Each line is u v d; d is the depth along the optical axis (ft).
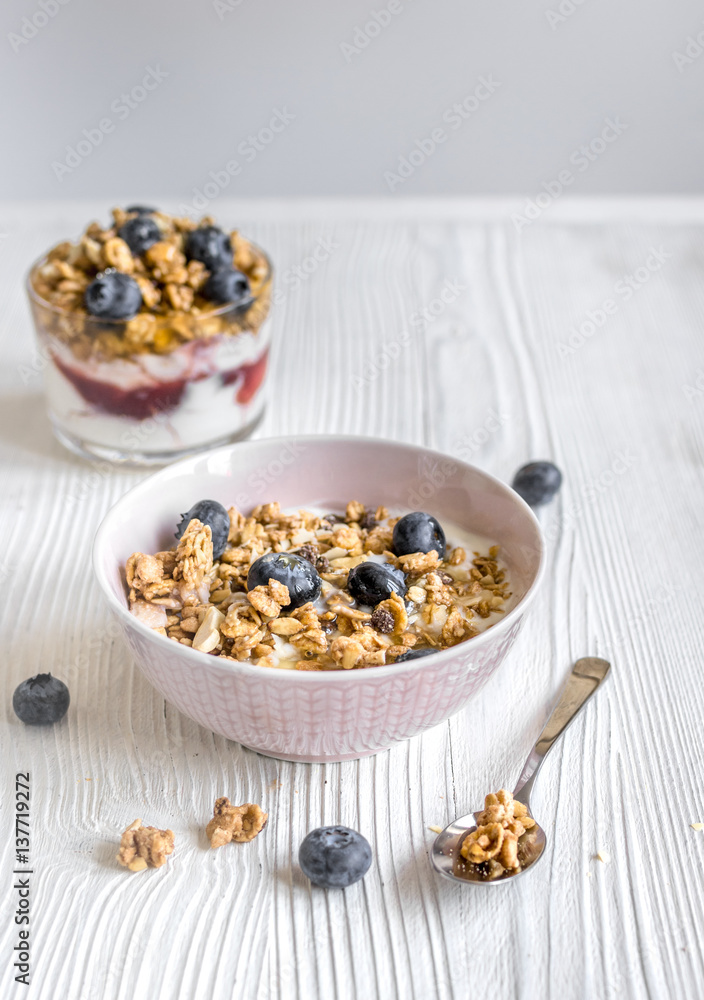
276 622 1.56
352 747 1.51
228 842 1.50
